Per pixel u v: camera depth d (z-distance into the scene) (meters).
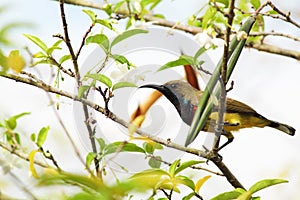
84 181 3.67
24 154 6.20
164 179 5.96
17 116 6.55
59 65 7.03
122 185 3.62
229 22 6.26
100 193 3.68
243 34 6.39
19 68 5.96
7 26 4.78
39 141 6.33
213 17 7.43
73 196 3.72
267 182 6.15
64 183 3.81
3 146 6.25
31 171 5.57
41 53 6.97
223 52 6.32
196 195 6.49
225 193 6.37
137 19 7.83
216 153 7.16
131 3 8.07
